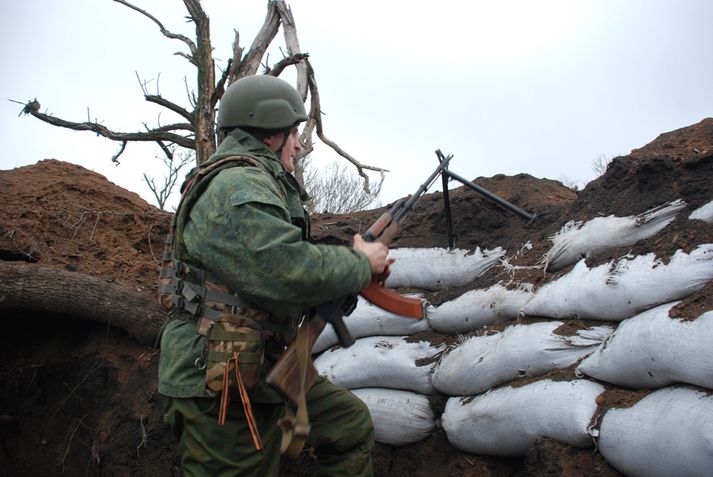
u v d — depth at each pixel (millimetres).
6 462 4211
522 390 3025
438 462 3486
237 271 2246
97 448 4070
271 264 2209
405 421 3541
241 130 2594
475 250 3934
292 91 2682
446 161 3225
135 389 4188
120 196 5488
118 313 4223
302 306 2303
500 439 3088
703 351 2383
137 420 4070
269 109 2578
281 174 2510
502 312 3463
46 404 4289
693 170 3191
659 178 3275
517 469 3178
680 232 2922
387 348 3756
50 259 4598
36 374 4320
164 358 2461
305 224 2613
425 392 3590
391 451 3646
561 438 2809
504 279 3605
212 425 2363
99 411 4199
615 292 2906
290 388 2305
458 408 3350
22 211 4844
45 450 4203
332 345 4129
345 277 2330
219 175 2379
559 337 3045
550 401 2863
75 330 4430
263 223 2238
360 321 3922
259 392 2420
